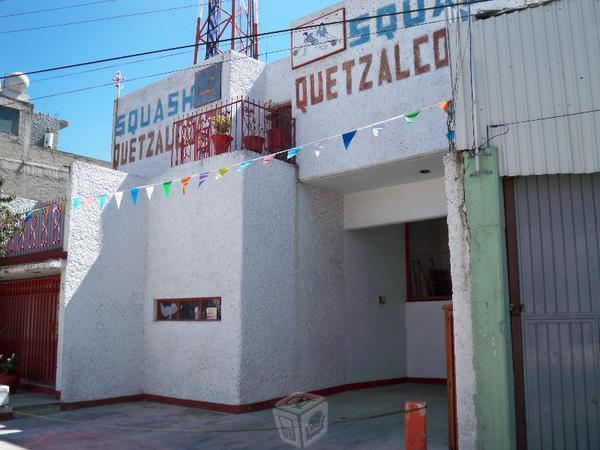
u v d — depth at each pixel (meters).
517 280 5.72
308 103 10.71
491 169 5.81
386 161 9.42
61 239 10.55
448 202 6.00
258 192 9.87
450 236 5.92
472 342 5.61
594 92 5.61
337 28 10.43
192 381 9.82
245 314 9.31
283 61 12.43
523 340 5.61
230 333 9.33
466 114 6.05
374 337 12.00
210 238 10.00
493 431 5.39
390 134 9.43
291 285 10.30
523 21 5.98
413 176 10.33
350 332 11.47
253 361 9.34
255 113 12.30
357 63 10.07
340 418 8.59
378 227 12.57
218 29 15.24
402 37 9.54
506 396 5.38
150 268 11.06
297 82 10.94
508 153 5.82
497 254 5.64
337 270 11.38
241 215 9.53
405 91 9.37
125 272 10.78
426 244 12.85
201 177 8.44
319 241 11.04
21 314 12.43
